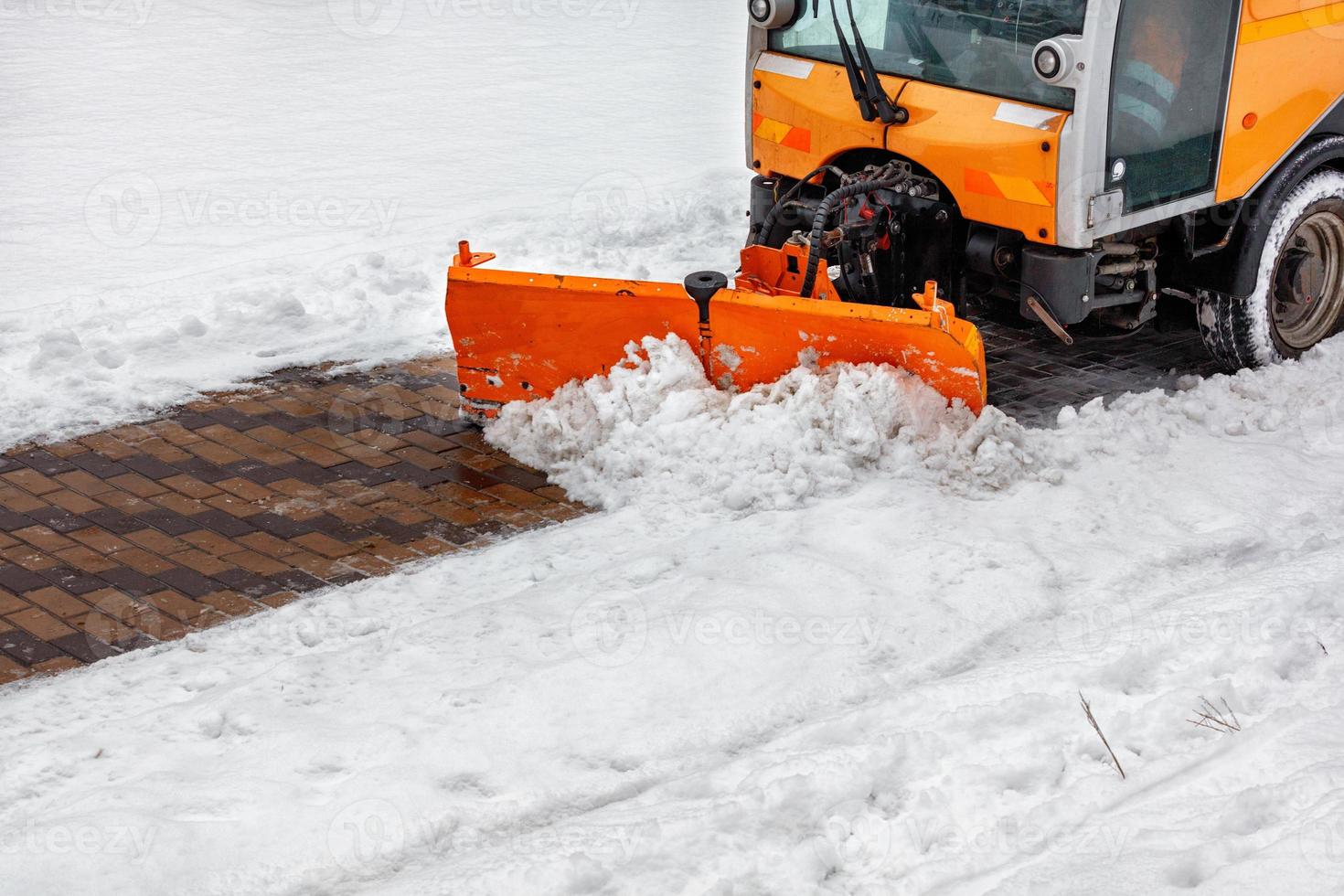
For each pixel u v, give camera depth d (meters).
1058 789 3.80
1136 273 6.50
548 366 6.23
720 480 5.67
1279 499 5.57
